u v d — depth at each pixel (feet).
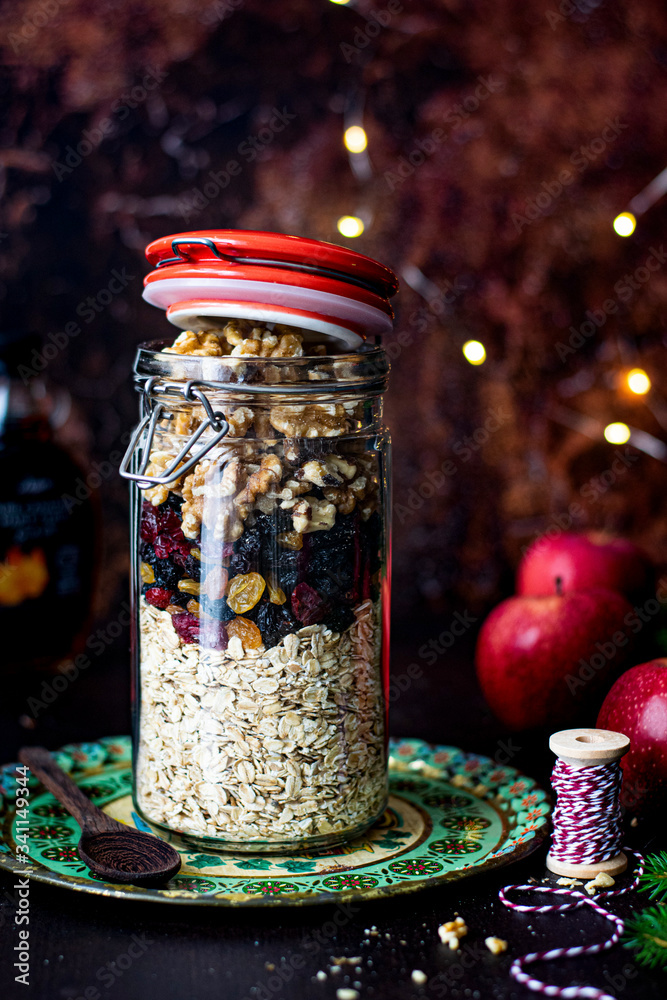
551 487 3.05
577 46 2.95
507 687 2.31
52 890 1.80
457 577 3.11
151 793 1.90
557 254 2.97
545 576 2.58
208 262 1.80
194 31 2.89
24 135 2.85
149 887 1.75
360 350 1.99
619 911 1.77
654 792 1.94
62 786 2.00
